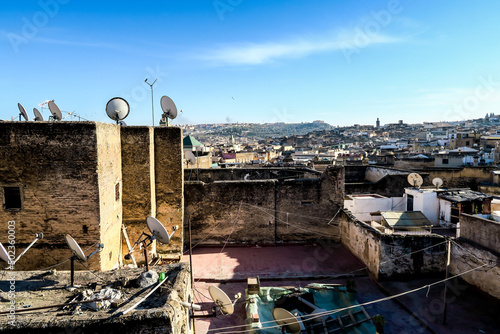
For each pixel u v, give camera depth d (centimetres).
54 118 1670
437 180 2408
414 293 1537
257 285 1480
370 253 1748
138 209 1747
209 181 2769
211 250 2094
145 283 934
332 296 1509
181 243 1941
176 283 943
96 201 1324
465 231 1619
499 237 1425
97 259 1341
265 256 1998
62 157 1295
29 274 995
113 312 800
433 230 2155
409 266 1655
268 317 1388
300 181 2166
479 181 3344
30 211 1305
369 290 1609
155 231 1044
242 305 1495
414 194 2344
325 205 2183
